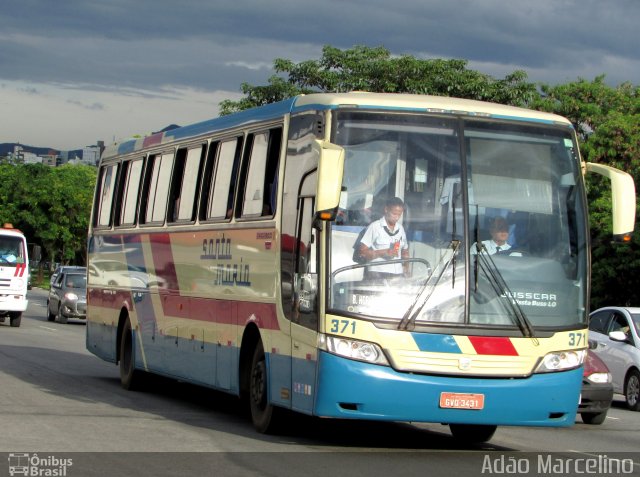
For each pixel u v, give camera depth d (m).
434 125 11.27
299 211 11.55
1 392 15.57
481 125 11.41
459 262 10.94
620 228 11.34
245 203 13.26
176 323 15.43
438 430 14.23
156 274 16.39
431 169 11.13
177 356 15.37
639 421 17.66
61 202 92.50
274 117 12.72
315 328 10.87
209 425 13.21
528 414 10.95
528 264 11.18
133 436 11.70
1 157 102.56
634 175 38.00
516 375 10.91
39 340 28.44
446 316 10.80
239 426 13.26
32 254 35.78
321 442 12.00
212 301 14.07
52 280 41.25
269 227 12.37
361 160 11.02
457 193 11.12
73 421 12.77
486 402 10.77
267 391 12.19
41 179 92.88
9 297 34.53
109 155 19.81
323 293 10.75
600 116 43.06
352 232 10.84
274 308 12.05
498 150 11.39
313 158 11.32
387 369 10.62
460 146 11.25
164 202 16.31
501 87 35.84
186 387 18.72
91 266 20.22
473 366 10.77
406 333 10.68
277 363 11.92
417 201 11.03
